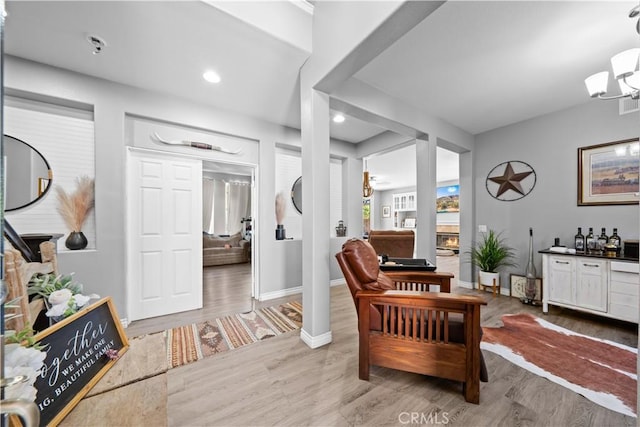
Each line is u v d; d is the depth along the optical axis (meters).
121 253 2.46
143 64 2.17
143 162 2.71
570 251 2.87
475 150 4.09
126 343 1.05
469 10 1.70
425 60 2.24
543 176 3.37
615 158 2.82
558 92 2.78
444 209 8.73
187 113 2.83
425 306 1.56
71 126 2.34
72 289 1.13
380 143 4.20
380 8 1.46
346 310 3.05
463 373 1.49
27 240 1.82
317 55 2.01
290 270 3.65
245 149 3.34
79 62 2.13
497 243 3.76
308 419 1.37
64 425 0.70
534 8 1.68
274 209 3.51
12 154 2.13
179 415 1.39
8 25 1.70
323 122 2.17
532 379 1.69
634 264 2.38
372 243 4.23
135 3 1.54
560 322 2.65
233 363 1.89
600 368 1.81
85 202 2.38
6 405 0.43
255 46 1.97
